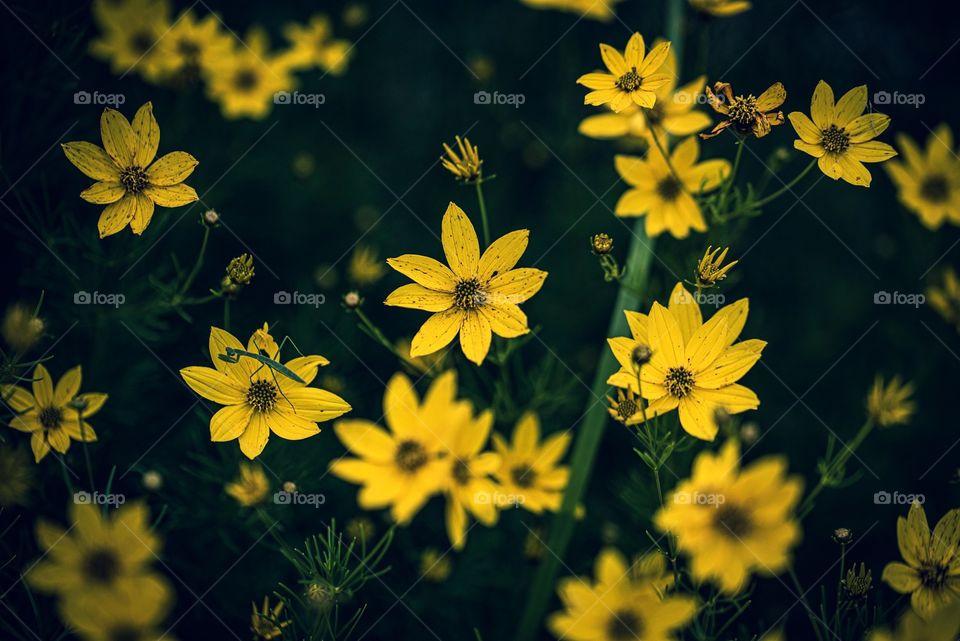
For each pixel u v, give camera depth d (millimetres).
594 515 513
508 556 504
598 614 375
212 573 477
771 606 493
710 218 494
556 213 598
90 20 515
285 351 522
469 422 381
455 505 378
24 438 457
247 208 599
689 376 393
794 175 584
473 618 496
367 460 373
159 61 556
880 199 603
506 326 399
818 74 589
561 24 654
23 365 416
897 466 543
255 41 604
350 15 645
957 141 582
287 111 635
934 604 403
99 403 414
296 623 464
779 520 365
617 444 538
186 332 532
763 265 592
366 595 485
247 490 450
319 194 612
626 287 444
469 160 409
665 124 459
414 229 610
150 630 380
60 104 484
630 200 463
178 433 508
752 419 553
